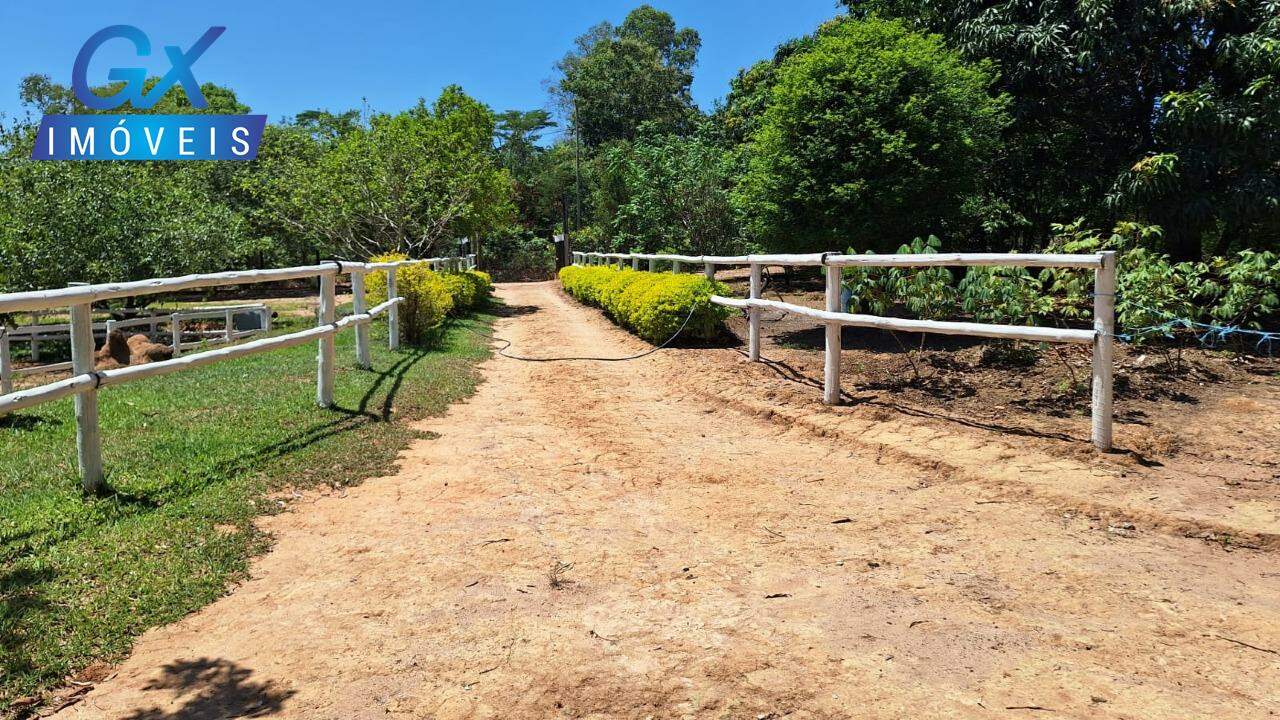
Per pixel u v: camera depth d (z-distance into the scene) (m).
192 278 4.97
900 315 11.59
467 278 17.12
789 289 16.86
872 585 3.39
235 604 3.27
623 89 54.81
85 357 4.20
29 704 2.53
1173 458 4.94
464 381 8.51
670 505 4.55
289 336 5.84
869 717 2.40
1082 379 6.91
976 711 2.41
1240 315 7.88
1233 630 2.90
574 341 12.48
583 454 5.70
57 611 3.07
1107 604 3.15
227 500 4.30
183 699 2.57
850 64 9.62
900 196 9.30
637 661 2.78
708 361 9.31
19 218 17.81
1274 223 9.95
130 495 4.29
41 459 4.90
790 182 9.89
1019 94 11.38
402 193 19.25
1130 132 11.48
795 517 4.31
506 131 57.56
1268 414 5.79
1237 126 9.14
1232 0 9.41
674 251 21.14
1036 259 5.29
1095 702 2.45
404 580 3.50
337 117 33.62
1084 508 4.21
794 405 6.91
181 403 6.54
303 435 5.73
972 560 3.64
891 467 5.23
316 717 2.46
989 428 5.72
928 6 11.90
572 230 47.75
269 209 23.70
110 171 19.03
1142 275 7.41
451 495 4.71
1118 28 10.04
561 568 3.64
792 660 2.76
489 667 2.76
